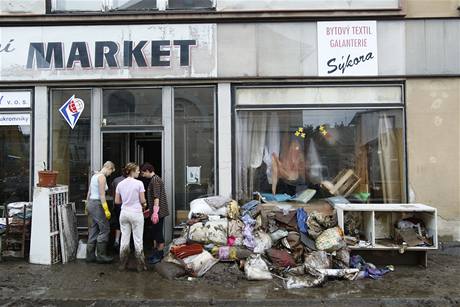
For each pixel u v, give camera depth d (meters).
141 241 7.41
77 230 8.51
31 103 9.22
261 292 6.34
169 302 6.01
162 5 9.20
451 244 8.71
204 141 9.16
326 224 7.64
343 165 9.20
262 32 9.05
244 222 7.81
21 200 9.20
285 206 8.88
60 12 9.19
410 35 9.02
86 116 9.23
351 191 9.16
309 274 6.86
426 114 9.01
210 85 9.15
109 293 6.31
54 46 9.09
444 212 8.92
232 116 9.11
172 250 7.41
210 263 7.09
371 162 9.18
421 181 8.97
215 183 9.05
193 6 9.21
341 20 9.02
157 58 9.05
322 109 9.16
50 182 8.01
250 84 9.11
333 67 9.01
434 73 8.96
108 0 9.23
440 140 8.99
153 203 7.84
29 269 7.51
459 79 9.01
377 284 6.68
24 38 9.12
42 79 9.08
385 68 8.99
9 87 9.19
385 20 9.02
